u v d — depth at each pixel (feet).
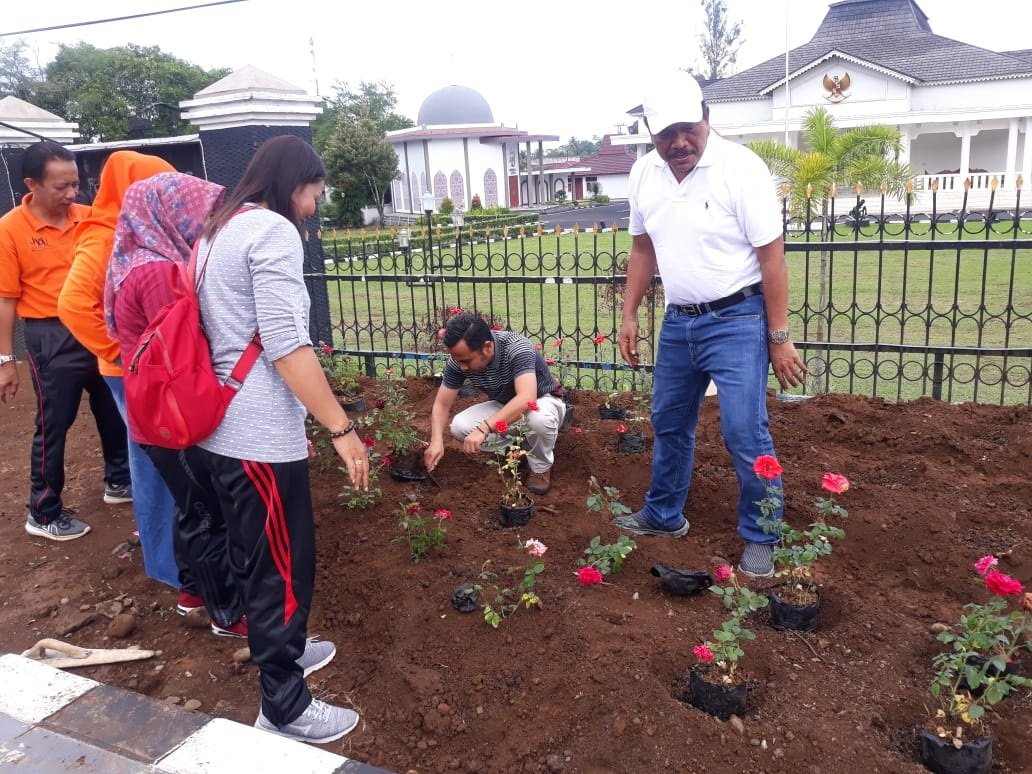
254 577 7.76
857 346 18.03
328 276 22.56
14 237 12.03
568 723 8.04
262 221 7.32
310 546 8.00
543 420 13.07
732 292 10.49
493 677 8.80
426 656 9.28
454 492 13.73
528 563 11.01
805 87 96.58
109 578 12.01
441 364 22.70
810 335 29.76
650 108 9.81
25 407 21.29
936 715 7.64
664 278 11.00
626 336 12.62
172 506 11.23
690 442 11.82
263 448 7.47
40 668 9.11
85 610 11.17
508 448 13.92
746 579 10.73
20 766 7.56
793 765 7.38
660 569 10.29
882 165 26.78
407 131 147.02
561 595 10.02
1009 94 88.17
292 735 8.20
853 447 15.37
